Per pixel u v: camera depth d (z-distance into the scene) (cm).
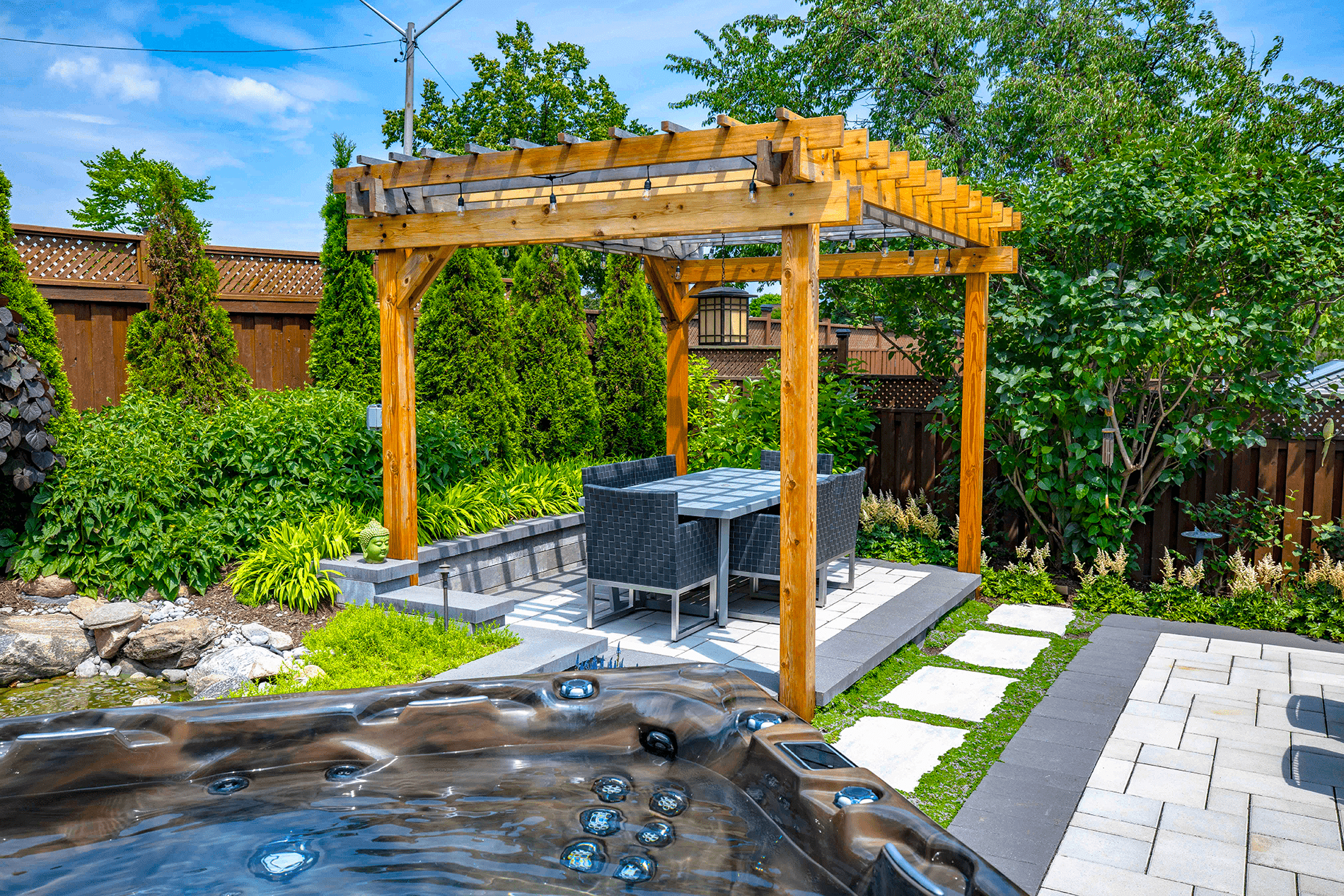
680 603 580
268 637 471
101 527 538
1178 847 299
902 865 157
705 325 704
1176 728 404
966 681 467
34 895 185
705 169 396
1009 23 1550
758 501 531
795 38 1691
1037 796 335
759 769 220
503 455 748
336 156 768
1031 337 639
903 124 1566
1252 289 622
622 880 188
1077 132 1320
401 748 257
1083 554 683
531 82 1814
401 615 455
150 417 609
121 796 231
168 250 718
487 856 201
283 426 604
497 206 466
